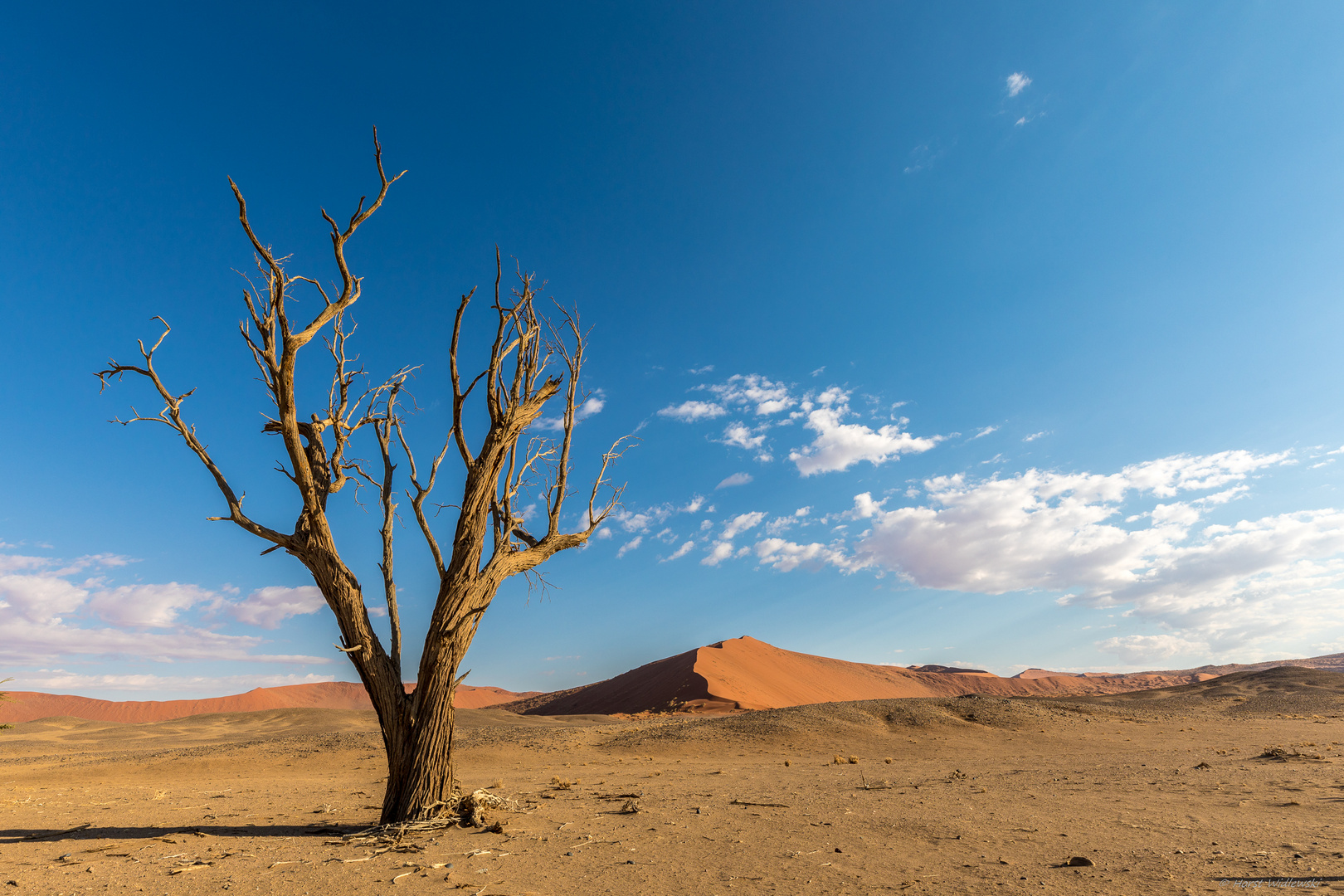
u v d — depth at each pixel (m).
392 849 8.02
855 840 8.15
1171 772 14.23
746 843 8.14
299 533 9.90
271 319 9.99
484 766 22.52
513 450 11.32
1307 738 23.91
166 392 9.68
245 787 17.61
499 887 6.32
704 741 27.50
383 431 11.44
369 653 9.81
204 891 6.41
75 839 9.44
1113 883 5.86
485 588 10.19
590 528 11.83
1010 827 8.67
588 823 9.70
